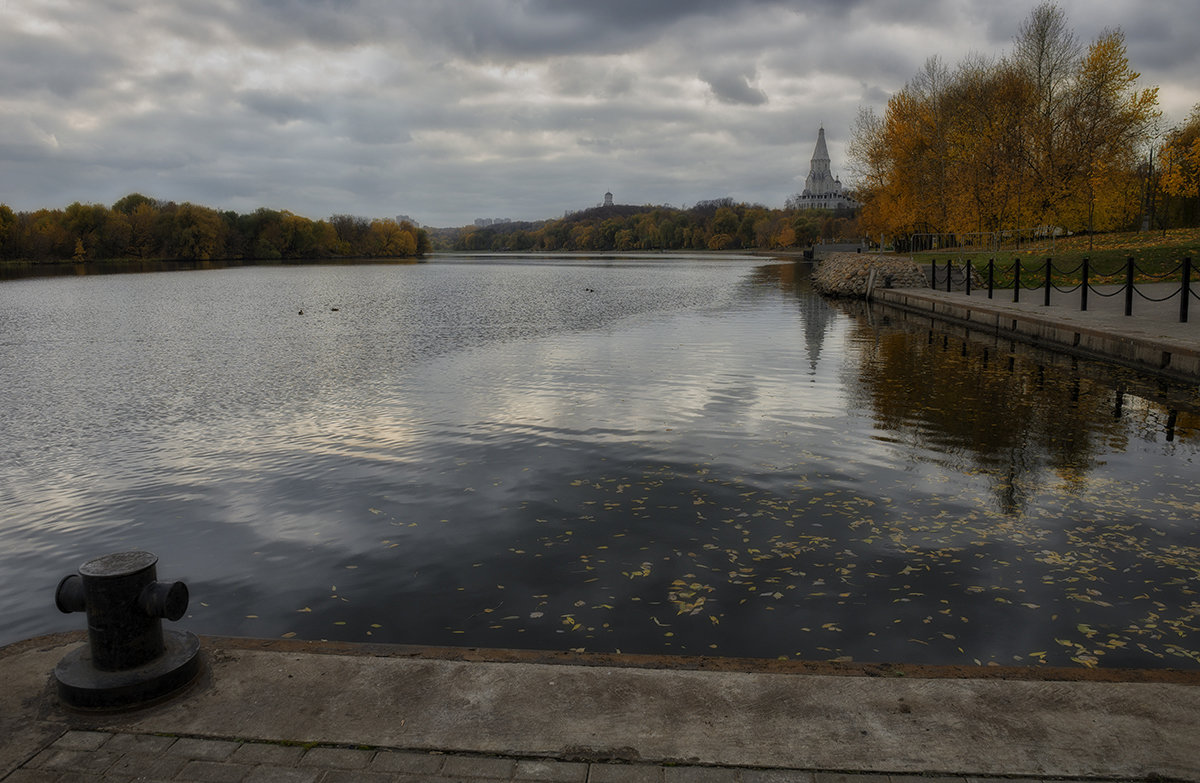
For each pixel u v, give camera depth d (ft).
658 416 41.68
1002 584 20.70
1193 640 17.61
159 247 421.18
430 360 64.95
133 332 92.73
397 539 24.82
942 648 17.39
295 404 47.47
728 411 42.70
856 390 48.39
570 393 48.70
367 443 37.24
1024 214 146.20
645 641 17.92
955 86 177.37
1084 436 36.35
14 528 27.35
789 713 12.12
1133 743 11.30
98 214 397.19
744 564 22.25
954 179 167.22
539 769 10.91
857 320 94.07
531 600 20.24
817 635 18.07
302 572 22.50
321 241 522.47
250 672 13.75
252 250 472.85
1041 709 12.17
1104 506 26.76
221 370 62.03
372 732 11.88
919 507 26.86
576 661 13.94
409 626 18.98
